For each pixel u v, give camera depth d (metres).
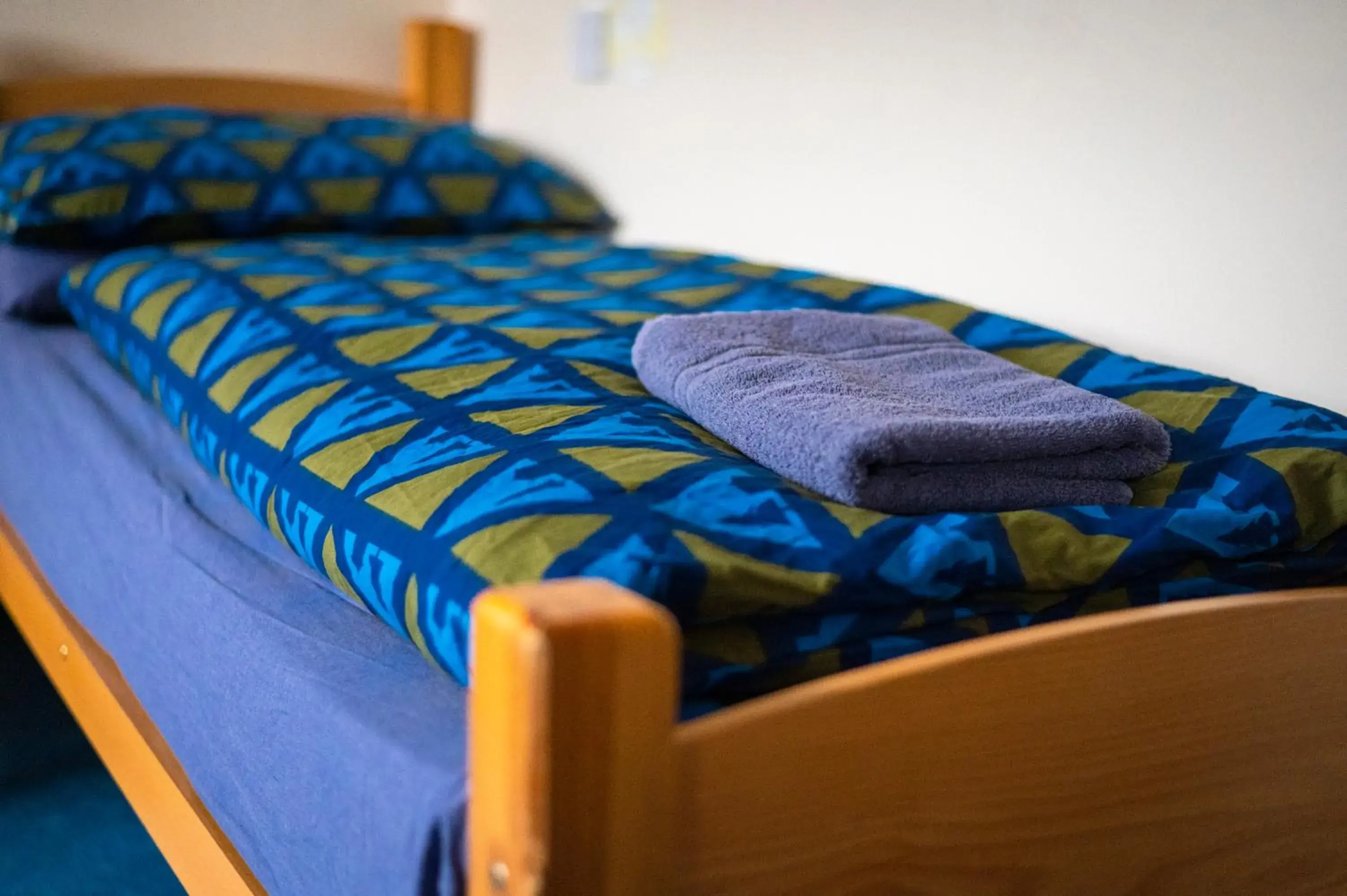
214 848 0.95
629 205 2.29
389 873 0.67
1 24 2.20
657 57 2.16
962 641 0.78
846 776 0.62
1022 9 1.52
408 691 0.78
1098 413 0.92
